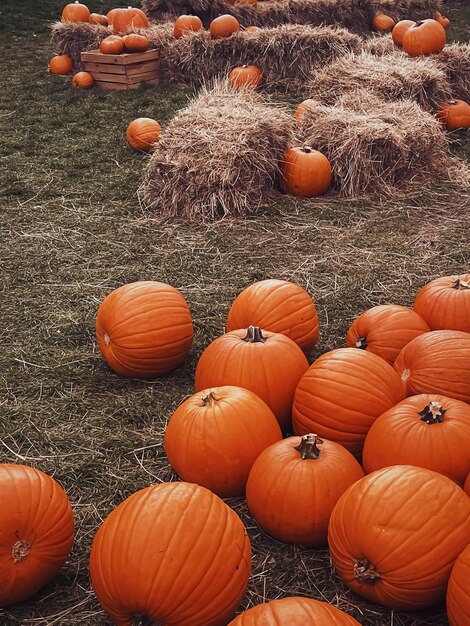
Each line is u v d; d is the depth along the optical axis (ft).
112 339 13.19
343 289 17.01
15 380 13.50
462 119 30.48
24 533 8.30
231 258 18.92
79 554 9.46
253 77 37.42
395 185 23.95
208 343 14.75
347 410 10.39
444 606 8.46
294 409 10.96
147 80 38.88
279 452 9.47
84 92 37.55
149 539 7.59
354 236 20.13
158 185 22.35
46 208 22.66
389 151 23.44
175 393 13.10
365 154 23.18
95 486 10.76
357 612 8.44
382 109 26.37
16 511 8.27
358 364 10.68
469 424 9.49
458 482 9.25
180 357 13.58
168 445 10.27
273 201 22.74
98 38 41.22
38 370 13.85
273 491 9.20
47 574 8.61
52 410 12.59
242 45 37.86
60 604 8.68
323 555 9.32
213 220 21.53
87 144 29.30
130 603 7.54
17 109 34.78
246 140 22.07
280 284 13.39
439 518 7.95
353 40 38.42
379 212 21.89
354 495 8.33
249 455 9.92
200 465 9.87
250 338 11.66
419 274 17.75
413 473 8.32
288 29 38.37
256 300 13.12
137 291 13.42
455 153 27.76
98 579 7.79
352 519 8.18
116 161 27.17
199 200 21.59
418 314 13.39
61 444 11.68
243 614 6.93
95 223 21.40
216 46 38.17
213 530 7.79
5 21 57.06
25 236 20.48
